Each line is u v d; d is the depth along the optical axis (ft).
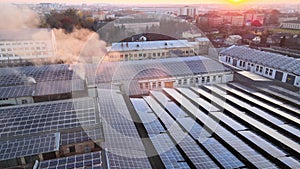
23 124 51.52
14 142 45.32
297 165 46.21
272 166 46.01
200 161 47.39
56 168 37.91
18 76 88.33
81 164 38.99
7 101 70.49
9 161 41.22
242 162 47.80
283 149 53.52
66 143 45.65
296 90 88.02
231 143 54.24
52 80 84.07
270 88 91.04
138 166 40.96
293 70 94.12
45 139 46.26
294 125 64.03
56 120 53.31
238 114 71.05
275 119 67.15
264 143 54.80
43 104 62.90
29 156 42.01
